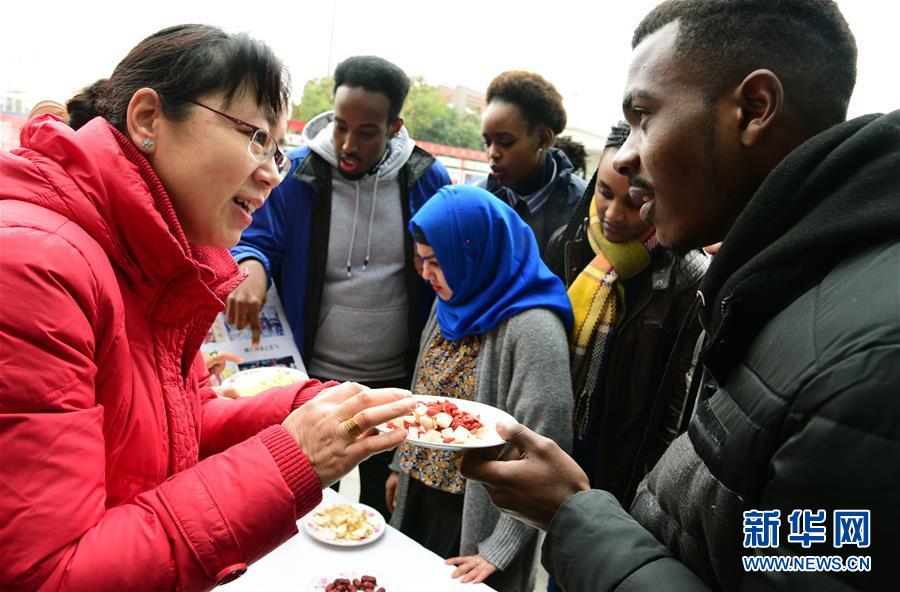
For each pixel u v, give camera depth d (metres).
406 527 1.73
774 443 0.48
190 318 0.82
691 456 0.63
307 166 2.10
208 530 0.64
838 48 0.63
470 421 1.17
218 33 0.75
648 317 1.52
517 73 2.33
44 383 0.56
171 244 0.72
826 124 0.64
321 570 1.19
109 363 0.68
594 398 1.61
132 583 0.60
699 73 0.65
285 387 1.09
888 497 0.40
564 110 2.38
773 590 0.46
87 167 0.67
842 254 0.50
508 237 1.63
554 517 0.77
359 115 1.97
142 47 0.75
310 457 0.73
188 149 0.74
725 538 0.53
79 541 0.58
